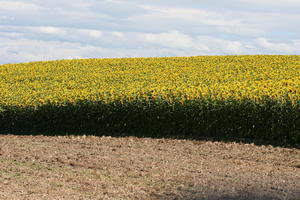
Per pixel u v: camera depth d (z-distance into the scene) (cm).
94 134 1395
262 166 961
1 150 1139
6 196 725
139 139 1280
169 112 1304
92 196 740
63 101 1456
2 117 1524
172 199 721
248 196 727
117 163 980
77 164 970
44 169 927
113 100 1380
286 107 1173
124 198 731
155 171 904
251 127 1226
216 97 1267
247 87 1392
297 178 855
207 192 750
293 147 1147
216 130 1261
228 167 944
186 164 970
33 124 1499
